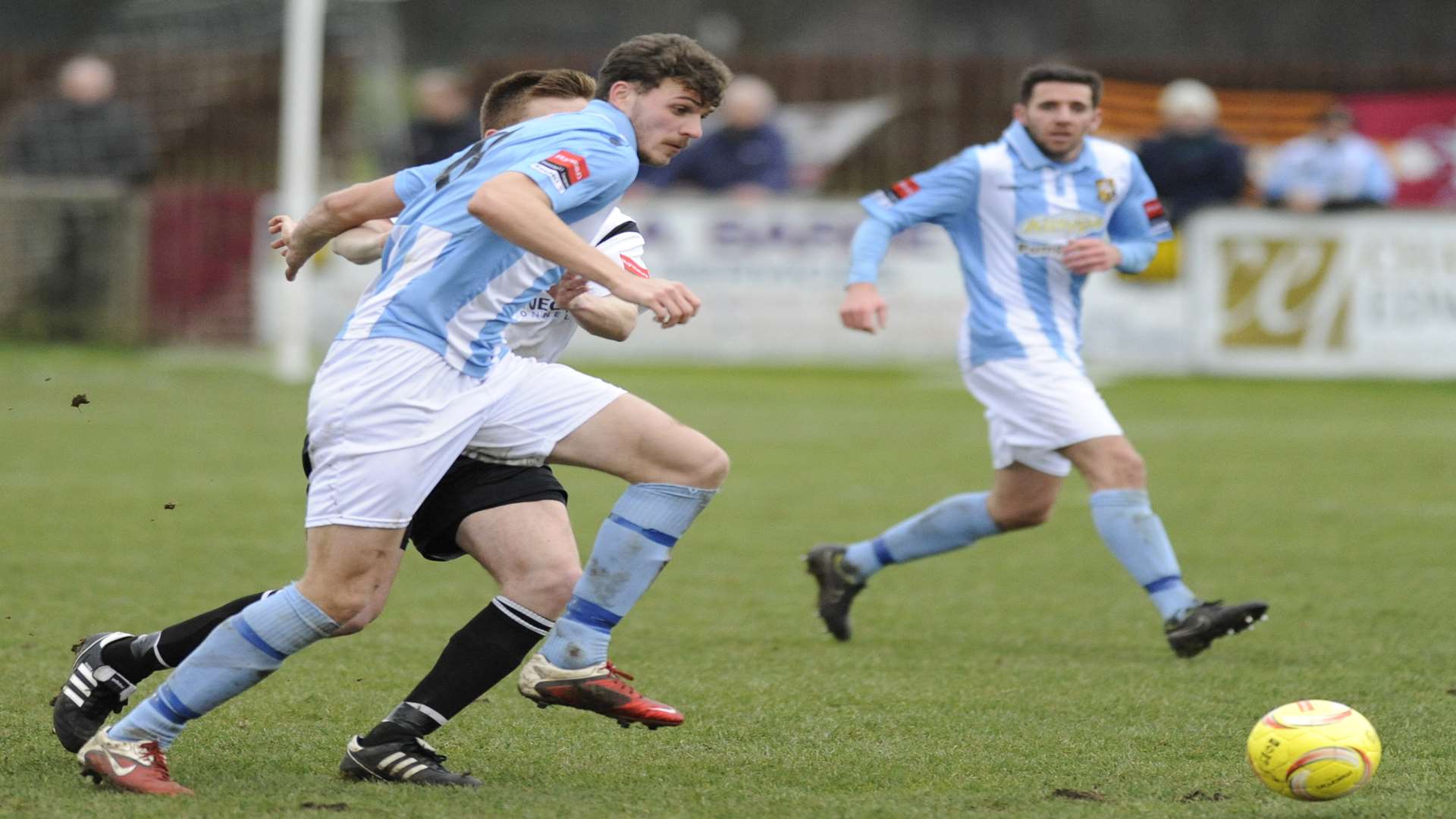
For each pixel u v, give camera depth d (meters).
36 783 13.84
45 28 113.25
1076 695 18.06
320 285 59.62
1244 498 34.00
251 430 42.59
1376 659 20.06
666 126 14.12
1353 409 49.94
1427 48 106.19
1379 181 57.28
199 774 14.30
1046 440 21.30
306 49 51.81
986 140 74.38
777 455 40.12
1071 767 14.91
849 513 31.80
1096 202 22.08
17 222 61.03
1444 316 56.59
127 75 75.12
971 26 127.69
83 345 61.50
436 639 20.67
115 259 61.22
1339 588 24.86
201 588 23.52
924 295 58.94
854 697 17.92
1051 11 126.69
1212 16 114.31
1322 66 72.06
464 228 13.51
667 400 50.50
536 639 14.23
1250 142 72.25
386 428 13.34
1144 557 20.45
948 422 46.66
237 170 73.94
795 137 75.06
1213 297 57.47
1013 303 21.81
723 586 24.86
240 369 55.75
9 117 74.25
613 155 13.52
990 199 21.92
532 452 14.33
